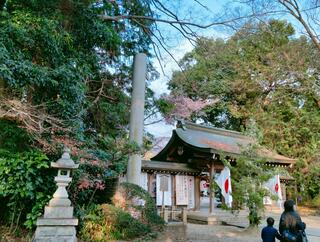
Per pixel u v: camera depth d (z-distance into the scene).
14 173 5.32
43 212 5.42
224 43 13.96
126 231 6.36
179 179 13.02
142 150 7.75
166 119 14.72
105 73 9.38
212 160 12.80
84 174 6.19
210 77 19.48
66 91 6.20
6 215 5.74
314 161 17.80
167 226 6.93
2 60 5.10
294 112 19.78
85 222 6.18
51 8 6.62
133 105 8.91
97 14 7.83
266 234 4.70
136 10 9.77
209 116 23.72
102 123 8.91
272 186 14.62
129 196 7.38
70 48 6.88
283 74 18.67
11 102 5.19
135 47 10.55
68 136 6.14
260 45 18.66
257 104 21.05
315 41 10.34
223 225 11.13
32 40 5.78
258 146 9.93
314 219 14.15
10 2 6.29
